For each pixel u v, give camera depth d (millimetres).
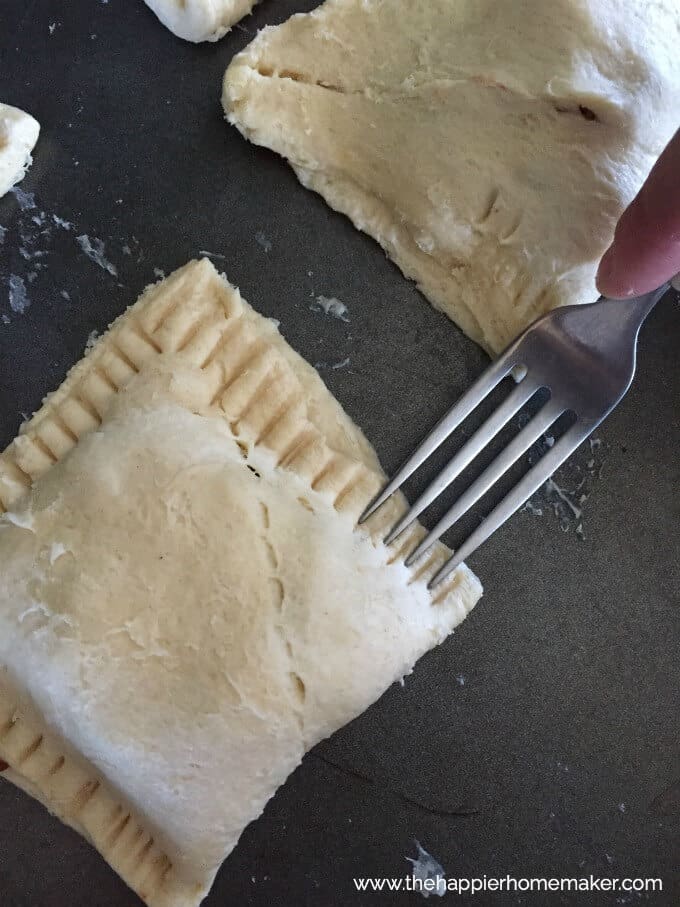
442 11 231
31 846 234
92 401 222
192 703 199
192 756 200
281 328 245
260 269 246
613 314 220
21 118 238
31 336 241
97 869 235
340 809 239
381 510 226
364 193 244
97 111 248
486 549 244
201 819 203
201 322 224
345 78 237
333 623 207
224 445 215
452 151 230
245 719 201
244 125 241
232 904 235
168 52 249
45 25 249
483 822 241
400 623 215
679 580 247
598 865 242
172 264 245
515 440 228
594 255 226
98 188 246
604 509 246
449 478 225
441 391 246
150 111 248
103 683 199
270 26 242
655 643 246
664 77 222
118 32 249
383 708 241
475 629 243
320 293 246
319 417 230
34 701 203
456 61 227
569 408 226
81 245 245
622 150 222
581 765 243
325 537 213
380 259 247
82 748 202
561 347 225
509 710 243
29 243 244
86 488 207
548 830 242
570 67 217
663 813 244
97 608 200
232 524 206
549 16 219
